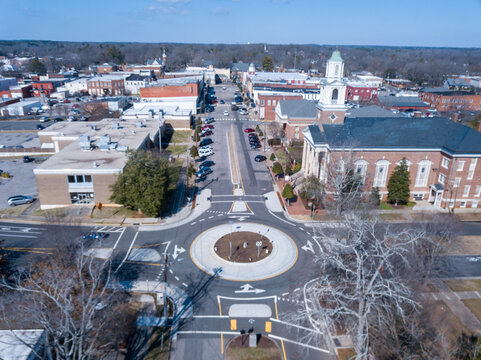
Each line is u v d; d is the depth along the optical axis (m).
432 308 35.72
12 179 73.81
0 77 198.12
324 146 62.59
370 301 25.42
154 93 137.00
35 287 32.78
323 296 35.59
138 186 54.34
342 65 64.62
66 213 56.84
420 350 29.48
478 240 50.41
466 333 33.22
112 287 39.88
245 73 199.50
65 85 175.75
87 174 57.31
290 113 96.88
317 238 51.31
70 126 90.62
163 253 47.50
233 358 31.52
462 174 58.44
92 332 29.69
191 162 84.06
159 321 35.66
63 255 40.81
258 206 61.81
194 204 62.38
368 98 163.88
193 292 40.09
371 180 61.50
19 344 27.98
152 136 86.62
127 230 53.19
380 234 43.34
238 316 36.59
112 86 173.12
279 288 40.88
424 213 57.25
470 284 40.91
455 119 115.88
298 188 68.69
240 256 46.78
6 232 51.97
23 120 126.31
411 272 36.38
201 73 198.00
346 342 33.00
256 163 83.88
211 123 122.94
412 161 61.25
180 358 31.44
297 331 34.50
